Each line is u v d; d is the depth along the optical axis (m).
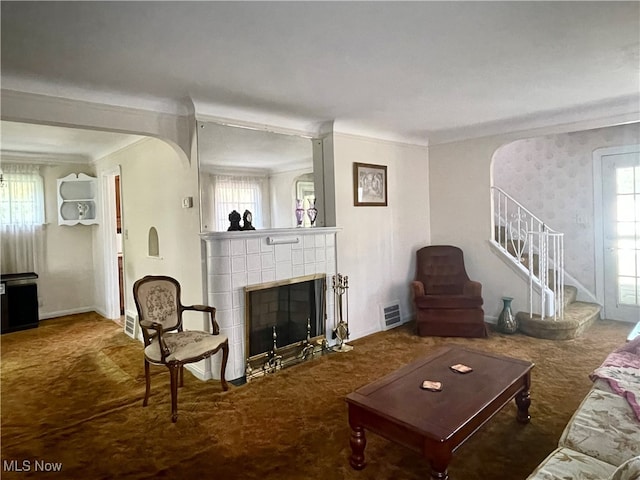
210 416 2.63
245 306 3.32
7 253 5.15
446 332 4.23
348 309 4.24
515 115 3.95
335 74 2.67
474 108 3.64
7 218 5.13
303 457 2.16
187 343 2.79
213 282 3.20
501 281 4.59
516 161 5.34
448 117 3.96
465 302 4.21
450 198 4.98
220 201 3.36
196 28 1.98
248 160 3.55
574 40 2.24
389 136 4.62
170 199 3.72
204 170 3.27
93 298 5.86
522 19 1.98
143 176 4.23
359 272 4.35
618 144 4.57
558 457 1.52
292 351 3.68
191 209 3.36
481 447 2.22
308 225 4.02
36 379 3.32
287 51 2.28
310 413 2.65
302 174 3.96
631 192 4.52
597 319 4.71
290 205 3.85
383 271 4.62
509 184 5.41
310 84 2.86
